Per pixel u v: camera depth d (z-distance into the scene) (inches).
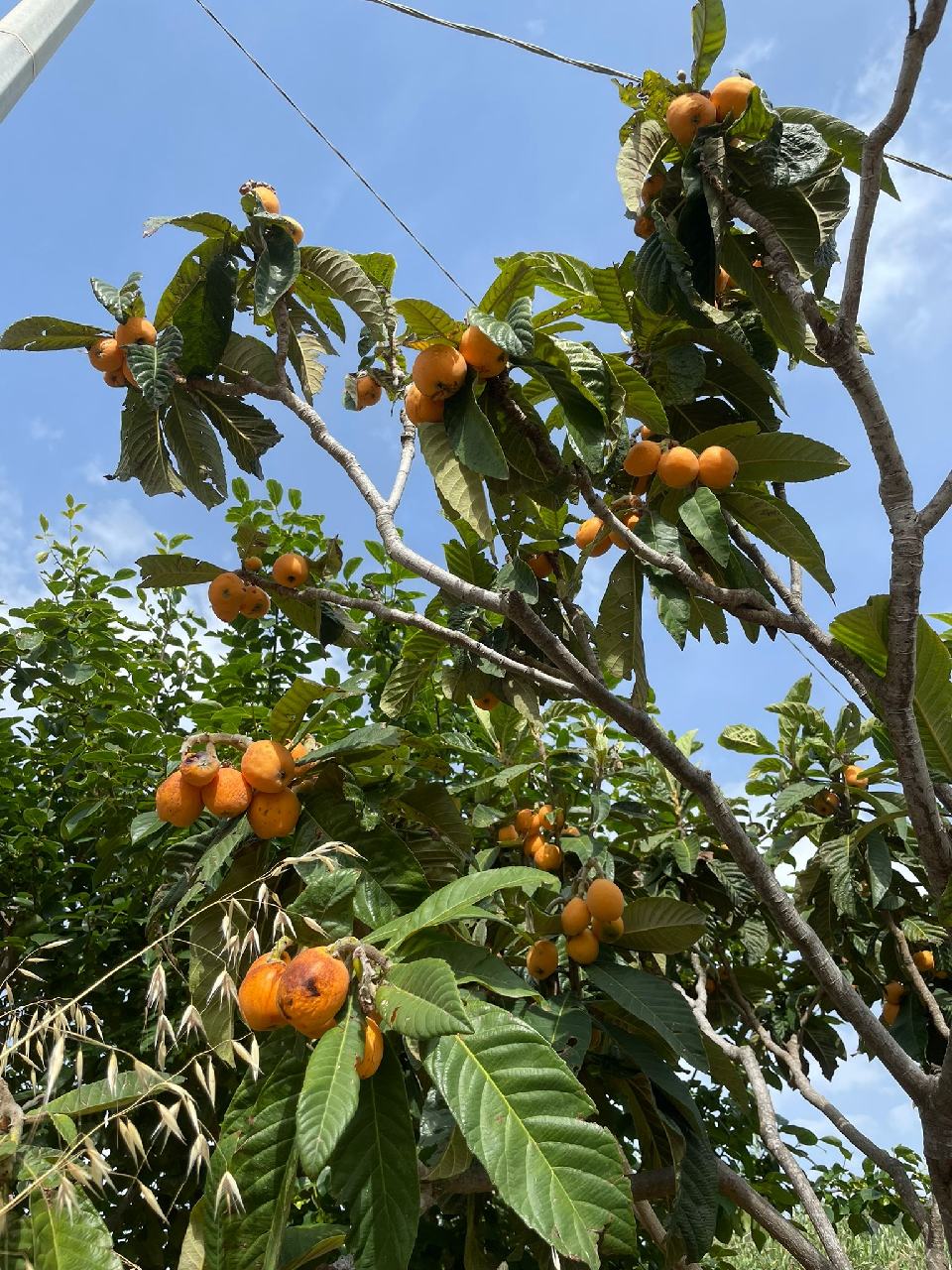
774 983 62.6
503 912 48.9
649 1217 46.5
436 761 43.4
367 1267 25.3
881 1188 65.2
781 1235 42.9
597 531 41.0
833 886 54.4
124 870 56.1
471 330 35.0
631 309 41.6
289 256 41.0
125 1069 45.4
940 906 33.1
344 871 29.7
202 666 68.8
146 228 40.6
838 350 33.0
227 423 46.4
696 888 59.4
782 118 42.0
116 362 43.1
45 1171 23.3
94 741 58.5
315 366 47.5
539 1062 25.6
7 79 34.2
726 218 39.4
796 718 63.0
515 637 47.2
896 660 32.6
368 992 25.5
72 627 62.0
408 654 48.9
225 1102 46.1
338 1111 23.0
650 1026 40.6
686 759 36.3
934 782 36.7
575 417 35.8
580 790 63.7
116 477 46.0
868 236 32.1
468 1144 24.6
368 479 40.9
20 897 54.4
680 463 38.1
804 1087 55.5
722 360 42.4
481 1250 42.6
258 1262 25.6
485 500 35.6
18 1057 25.2
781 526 39.1
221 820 38.1
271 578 47.8
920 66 30.4
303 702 38.6
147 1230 45.8
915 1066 33.3
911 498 33.3
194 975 35.6
